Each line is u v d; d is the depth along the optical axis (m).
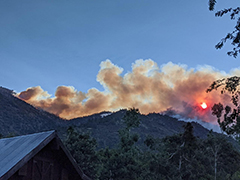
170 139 93.38
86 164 75.25
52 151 18.84
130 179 83.50
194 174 87.38
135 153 100.44
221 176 93.56
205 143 98.94
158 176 85.00
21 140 18.25
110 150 94.94
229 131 29.72
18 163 15.28
